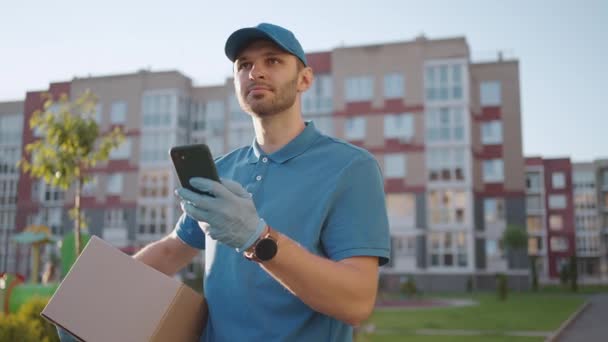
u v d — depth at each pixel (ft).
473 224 114.52
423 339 35.09
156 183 120.37
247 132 123.85
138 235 118.73
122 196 120.57
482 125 125.29
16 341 16.51
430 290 112.06
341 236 5.41
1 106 88.48
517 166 122.42
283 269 4.57
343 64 121.80
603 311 63.10
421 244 113.80
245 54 5.88
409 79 118.93
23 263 88.89
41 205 93.86
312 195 5.61
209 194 4.38
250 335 5.33
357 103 120.16
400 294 99.14
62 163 27.37
